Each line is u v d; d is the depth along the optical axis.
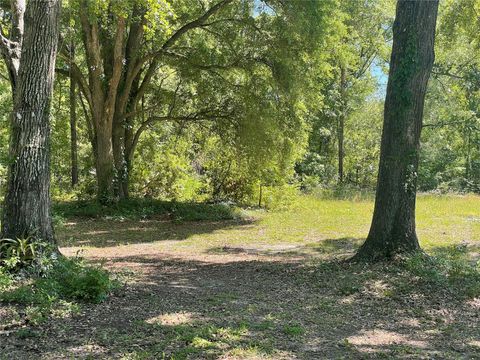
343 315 6.51
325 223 18.17
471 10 16.19
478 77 20.23
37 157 7.56
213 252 12.17
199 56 19.23
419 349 5.21
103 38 19.27
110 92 18.59
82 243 13.09
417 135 8.96
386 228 9.01
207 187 24.22
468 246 12.66
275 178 21.78
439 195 32.31
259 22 18.00
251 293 7.63
